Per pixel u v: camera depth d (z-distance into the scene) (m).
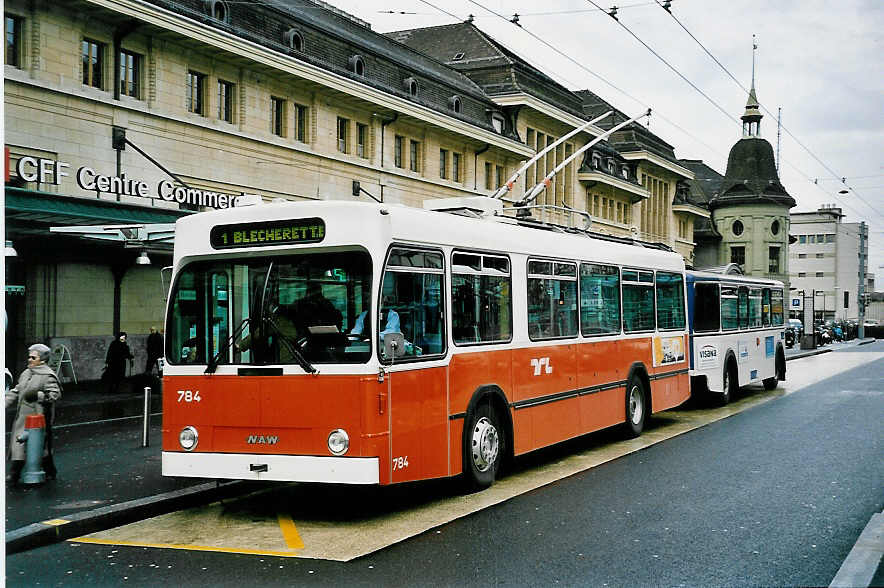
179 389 8.73
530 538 7.73
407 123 34.44
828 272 114.31
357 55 31.25
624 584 6.38
